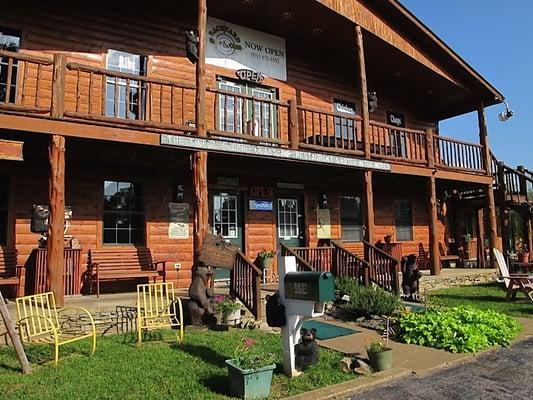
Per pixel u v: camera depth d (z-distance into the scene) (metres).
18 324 5.82
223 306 7.77
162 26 11.55
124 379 4.98
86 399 4.43
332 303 9.31
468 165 14.88
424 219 17.06
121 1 10.97
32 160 9.69
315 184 13.96
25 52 9.76
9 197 9.44
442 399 4.63
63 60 7.88
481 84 15.38
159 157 9.98
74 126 7.83
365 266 10.38
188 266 11.31
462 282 13.57
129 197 10.86
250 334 7.16
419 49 14.27
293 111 10.48
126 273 9.72
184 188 11.54
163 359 5.70
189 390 4.70
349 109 15.04
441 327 6.79
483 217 19.00
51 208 7.52
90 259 10.02
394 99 16.45
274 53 13.37
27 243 9.48
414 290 10.73
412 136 16.58
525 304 10.19
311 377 5.15
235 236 12.34
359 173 12.55
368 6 12.85
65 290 8.94
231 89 12.52
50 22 10.12
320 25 12.75
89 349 6.18
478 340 6.49
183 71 11.69
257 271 8.12
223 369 5.34
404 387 5.00
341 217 14.55
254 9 12.07
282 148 10.14
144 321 6.89
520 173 16.73
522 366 5.75
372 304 8.38
